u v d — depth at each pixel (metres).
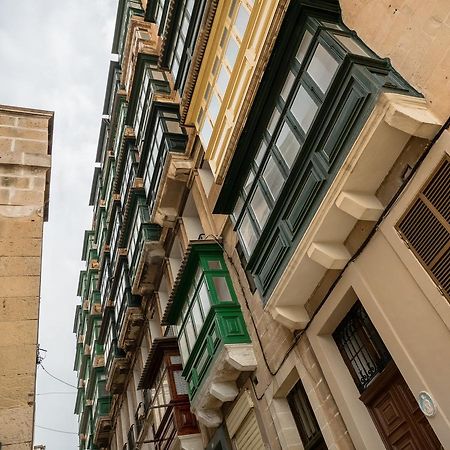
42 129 7.11
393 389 6.02
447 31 5.30
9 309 4.78
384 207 5.87
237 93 8.79
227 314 9.77
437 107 5.27
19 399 4.14
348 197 5.84
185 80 12.31
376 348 6.39
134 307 17.88
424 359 5.16
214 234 11.65
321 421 7.01
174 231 14.55
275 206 7.17
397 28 6.04
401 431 5.86
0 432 3.88
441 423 4.86
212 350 9.81
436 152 5.18
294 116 6.96
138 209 16.67
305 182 6.63
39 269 5.28
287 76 7.27
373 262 6.02
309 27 6.85
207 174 12.89
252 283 9.65
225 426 10.27
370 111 5.50
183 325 11.89
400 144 5.58
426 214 5.29
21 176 6.25
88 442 28.92
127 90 21.39
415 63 5.65
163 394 13.40
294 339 7.80
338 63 6.07
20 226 5.65
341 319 7.02
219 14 9.59
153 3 16.45
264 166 7.78
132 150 18.69
